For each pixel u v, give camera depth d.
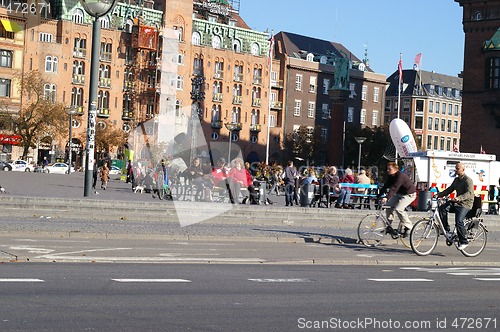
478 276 17.27
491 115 105.56
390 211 22.83
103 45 117.81
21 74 106.00
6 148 106.25
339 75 136.25
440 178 49.91
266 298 12.76
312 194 41.19
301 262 18.61
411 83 174.38
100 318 10.34
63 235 22.14
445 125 176.75
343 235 26.31
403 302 12.96
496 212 46.91
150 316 10.67
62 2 113.69
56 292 12.32
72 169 113.31
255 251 20.84
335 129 136.50
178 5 124.06
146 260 17.44
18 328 9.47
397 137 55.34
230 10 137.25
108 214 30.69
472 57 106.81
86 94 116.50
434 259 20.91
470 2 106.50
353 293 13.80
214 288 13.63
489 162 50.56
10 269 14.91
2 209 29.67
